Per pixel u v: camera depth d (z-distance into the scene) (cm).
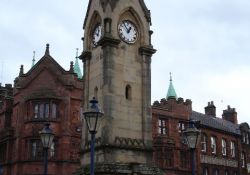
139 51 3741
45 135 3077
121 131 3453
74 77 5891
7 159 5866
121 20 3700
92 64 3797
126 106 3538
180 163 6359
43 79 5862
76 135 5725
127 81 3603
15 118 6025
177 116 6550
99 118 2433
